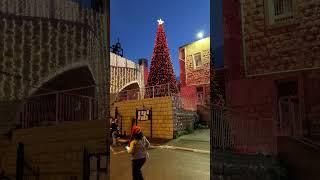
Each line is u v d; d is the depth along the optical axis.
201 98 10.99
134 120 11.00
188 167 5.38
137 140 3.87
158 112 10.41
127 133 11.02
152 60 10.62
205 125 10.31
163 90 10.53
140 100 10.98
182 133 10.05
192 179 4.54
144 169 5.50
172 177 4.76
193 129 10.33
